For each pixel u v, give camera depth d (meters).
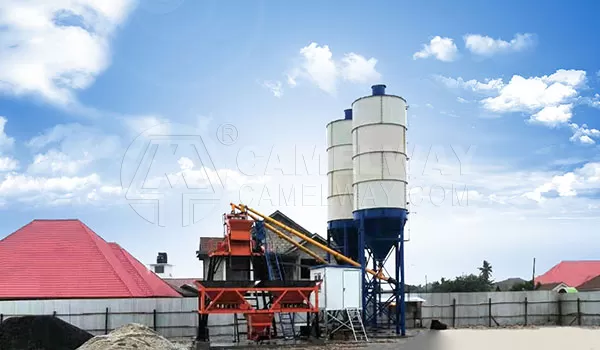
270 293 27.34
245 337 30.86
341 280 28.02
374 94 31.67
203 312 25.09
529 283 66.06
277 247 37.56
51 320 23.89
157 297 32.84
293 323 28.84
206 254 39.47
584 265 76.38
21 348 22.70
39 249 34.53
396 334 29.78
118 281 33.03
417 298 38.75
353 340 27.34
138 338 19.88
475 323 39.28
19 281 31.92
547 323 40.38
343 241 35.16
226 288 25.36
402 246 30.44
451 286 67.25
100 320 30.36
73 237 35.81
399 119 31.36
